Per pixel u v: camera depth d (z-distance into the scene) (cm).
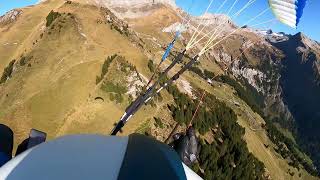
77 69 13275
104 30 17188
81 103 12025
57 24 16162
